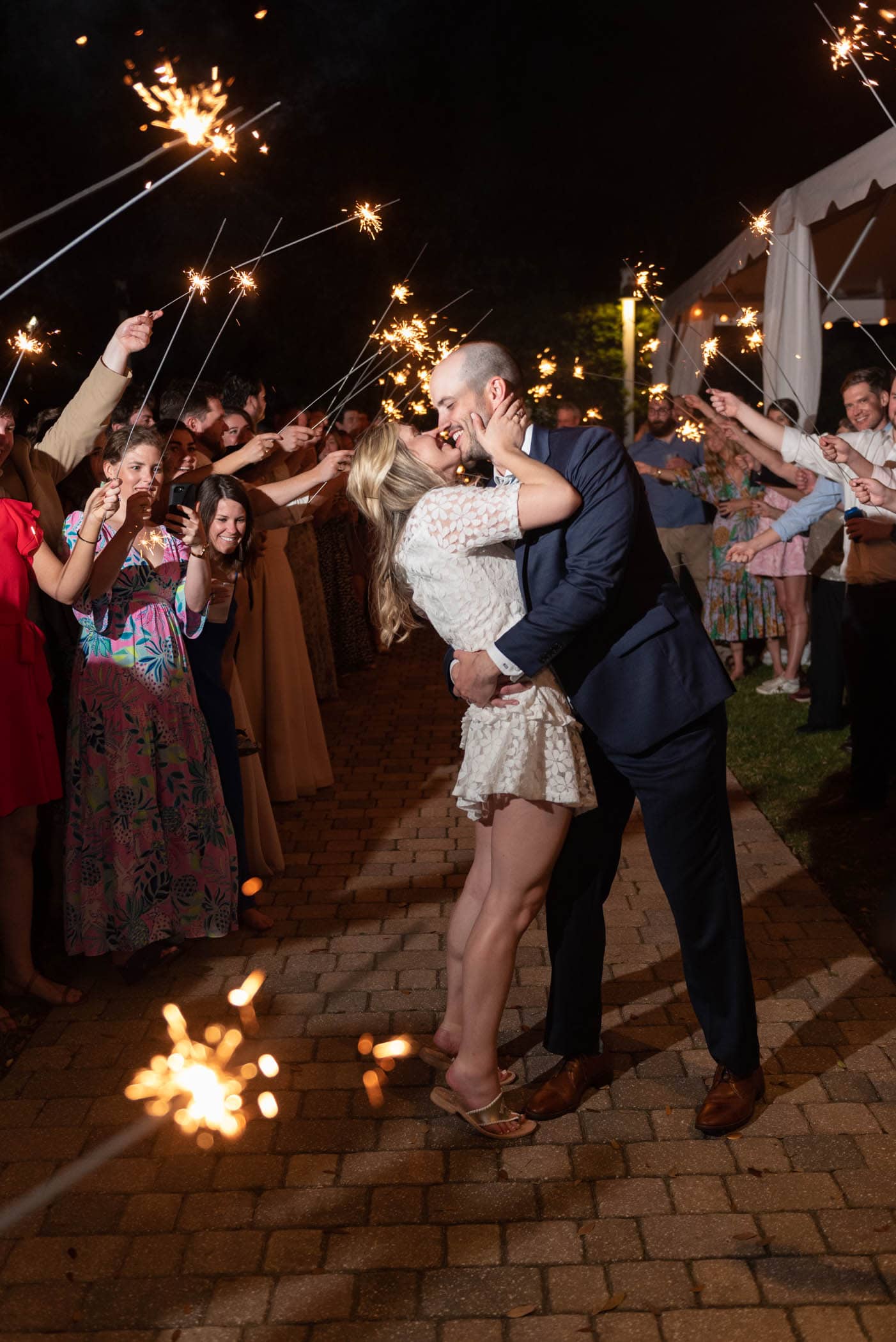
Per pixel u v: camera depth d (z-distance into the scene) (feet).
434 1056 10.58
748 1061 9.63
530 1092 10.24
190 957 13.16
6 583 11.35
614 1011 11.65
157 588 12.35
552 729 8.93
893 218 27.43
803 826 16.88
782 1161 9.17
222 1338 7.50
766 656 29.66
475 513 8.45
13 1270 8.17
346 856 16.34
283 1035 11.35
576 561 8.55
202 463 15.33
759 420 15.93
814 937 13.19
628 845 16.42
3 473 12.23
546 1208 8.69
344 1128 9.77
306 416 22.71
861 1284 7.82
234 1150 9.50
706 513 28.04
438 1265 8.11
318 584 26.09
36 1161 9.41
